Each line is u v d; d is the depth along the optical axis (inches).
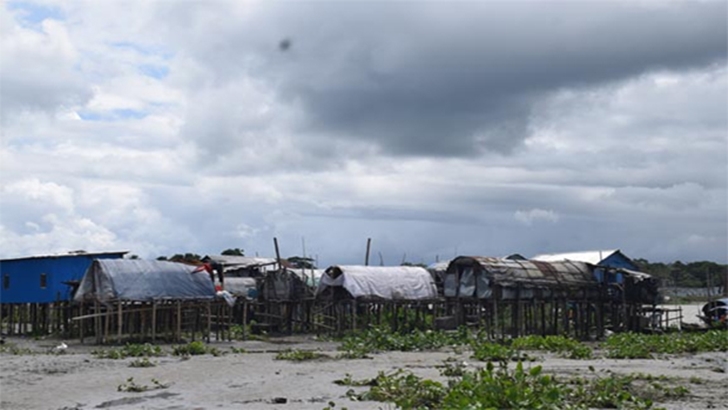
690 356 1417.3
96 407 791.1
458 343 1707.7
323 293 2124.8
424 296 2119.8
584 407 668.7
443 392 756.6
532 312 2084.2
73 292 1924.2
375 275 2102.6
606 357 1371.8
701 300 3964.1
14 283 2084.2
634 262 2657.5
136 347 1438.2
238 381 991.6
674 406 737.6
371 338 1638.8
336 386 920.3
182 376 1054.4
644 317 2190.0
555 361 1284.4
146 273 1722.4
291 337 2030.0
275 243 2290.8
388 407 727.7
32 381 999.6
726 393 828.6
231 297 1916.8
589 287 2020.2
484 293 1891.0
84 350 1530.5
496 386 662.5
